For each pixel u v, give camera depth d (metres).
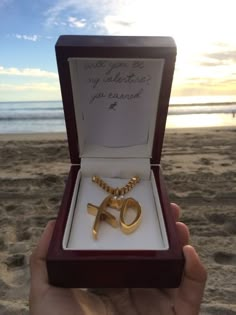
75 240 0.18
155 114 0.21
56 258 0.15
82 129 0.22
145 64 0.20
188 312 0.17
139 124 0.23
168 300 0.18
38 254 0.17
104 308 0.17
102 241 0.18
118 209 0.21
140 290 0.18
